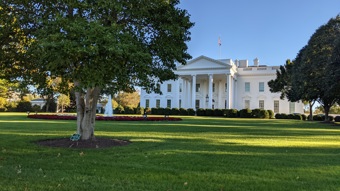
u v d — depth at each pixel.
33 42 7.86
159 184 5.18
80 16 8.01
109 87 8.05
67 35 6.71
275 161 7.45
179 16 9.45
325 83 26.64
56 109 60.16
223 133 15.59
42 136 12.27
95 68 6.93
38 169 6.22
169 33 9.14
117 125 20.30
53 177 5.55
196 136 13.64
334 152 9.24
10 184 5.01
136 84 9.42
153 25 9.21
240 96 63.25
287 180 5.62
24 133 13.45
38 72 9.43
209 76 58.47
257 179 5.64
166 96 65.44
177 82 62.41
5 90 51.59
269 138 13.46
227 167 6.68
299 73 32.09
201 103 63.66
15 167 6.33
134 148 9.35
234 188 5.02
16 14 8.27
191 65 58.56
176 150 9.03
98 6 7.64
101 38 6.61
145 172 6.06
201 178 5.65
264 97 61.53
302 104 59.22
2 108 55.66
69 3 7.59
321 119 47.12
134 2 8.52
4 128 16.00
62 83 8.42
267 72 61.31
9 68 9.42
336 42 25.47
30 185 4.97
